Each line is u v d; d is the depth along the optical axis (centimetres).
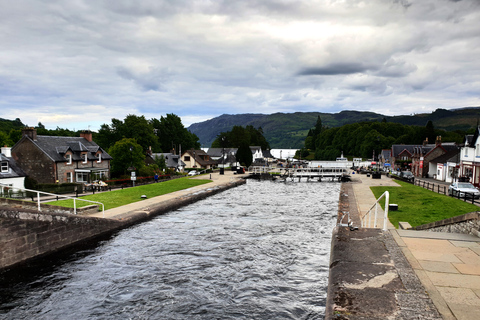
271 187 5081
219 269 1437
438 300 611
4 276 1373
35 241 1566
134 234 2011
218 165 10525
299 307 1105
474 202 2434
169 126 11356
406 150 7906
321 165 7562
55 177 4422
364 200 2952
